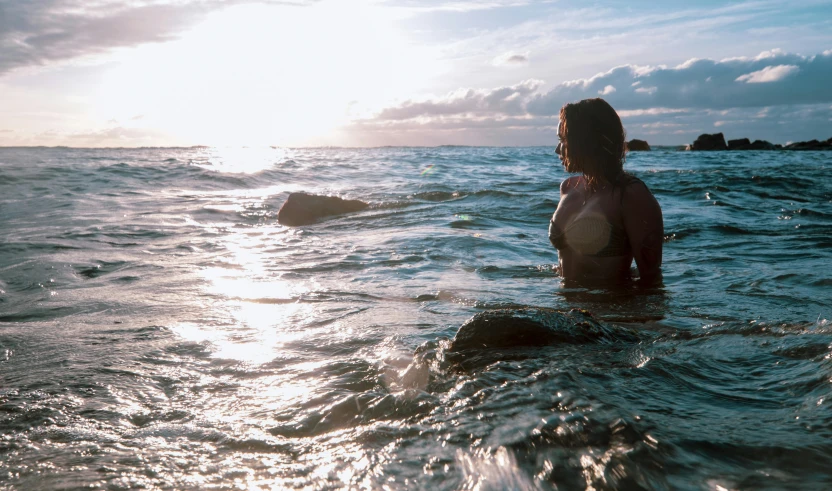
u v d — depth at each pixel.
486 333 2.15
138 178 15.17
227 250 5.61
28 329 2.93
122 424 1.69
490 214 7.65
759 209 7.65
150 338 2.67
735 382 1.67
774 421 1.37
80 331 2.85
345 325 2.78
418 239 5.76
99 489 1.28
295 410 1.70
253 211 9.41
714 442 1.26
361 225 7.37
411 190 12.02
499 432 1.38
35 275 4.51
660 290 3.25
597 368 1.82
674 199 9.05
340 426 1.56
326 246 5.68
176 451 1.47
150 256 5.30
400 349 2.31
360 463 1.31
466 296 3.30
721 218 6.70
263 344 2.51
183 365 2.26
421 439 1.39
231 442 1.51
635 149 65.31
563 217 3.48
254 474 1.32
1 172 14.84
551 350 2.04
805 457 1.18
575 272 3.51
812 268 3.81
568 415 1.43
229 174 16.28
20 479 1.34
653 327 2.48
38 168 16.45
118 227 7.46
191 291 3.77
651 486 1.10
